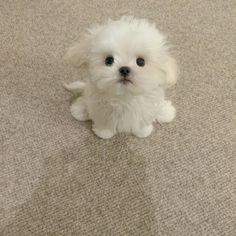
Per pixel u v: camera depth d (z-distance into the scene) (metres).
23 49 0.37
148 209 0.30
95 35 0.25
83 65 0.27
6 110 0.34
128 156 0.32
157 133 0.33
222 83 0.35
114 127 0.31
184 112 0.34
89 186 0.30
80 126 0.33
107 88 0.25
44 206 0.30
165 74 0.26
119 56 0.24
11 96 0.34
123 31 0.24
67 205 0.30
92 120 0.32
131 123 0.30
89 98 0.29
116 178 0.31
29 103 0.34
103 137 0.32
